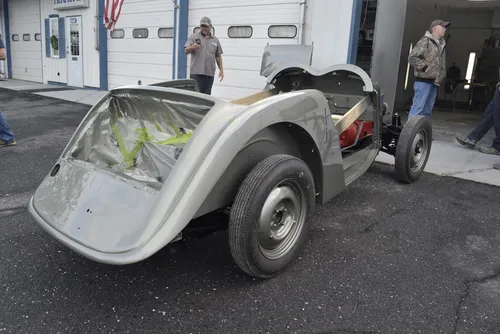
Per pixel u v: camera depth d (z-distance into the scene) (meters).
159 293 2.39
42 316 2.17
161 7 9.85
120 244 2.03
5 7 15.70
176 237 2.15
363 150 4.16
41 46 14.30
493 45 11.93
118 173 2.43
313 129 2.69
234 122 2.24
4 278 2.50
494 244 3.10
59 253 2.81
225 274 2.60
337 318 2.20
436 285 2.54
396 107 10.77
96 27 11.62
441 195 4.10
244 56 8.28
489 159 5.47
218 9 8.53
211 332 2.08
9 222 3.26
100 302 2.30
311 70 3.94
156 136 2.64
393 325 2.16
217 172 2.15
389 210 3.70
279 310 2.26
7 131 5.56
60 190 2.51
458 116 9.77
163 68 10.18
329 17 6.80
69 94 11.28
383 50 6.77
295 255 2.65
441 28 5.68
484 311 2.29
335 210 3.67
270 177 2.29
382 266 2.74
